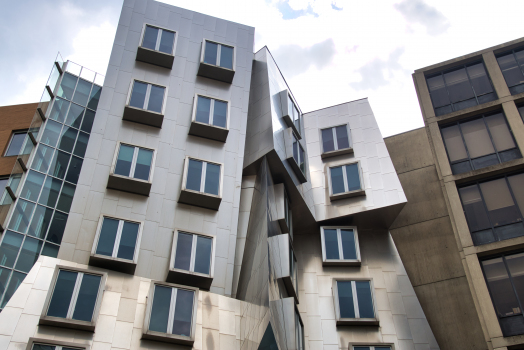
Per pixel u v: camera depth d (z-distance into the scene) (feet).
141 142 88.58
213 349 68.39
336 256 95.14
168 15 108.58
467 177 97.86
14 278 78.33
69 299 65.31
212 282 77.41
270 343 64.34
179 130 92.58
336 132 114.11
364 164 106.01
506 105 104.22
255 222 86.17
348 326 85.25
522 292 83.10
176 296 70.69
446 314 89.92
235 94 102.17
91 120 106.63
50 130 98.37
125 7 106.32
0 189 98.07
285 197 95.25
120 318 66.54
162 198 83.15
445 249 97.50
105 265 72.13
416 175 110.73
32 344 59.41
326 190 104.37
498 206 93.97
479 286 84.89
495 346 78.48
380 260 95.96
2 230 81.10
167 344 66.33
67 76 108.78
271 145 93.30
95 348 62.34
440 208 103.24
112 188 81.35
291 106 109.81
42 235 85.40
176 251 77.56
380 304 88.38
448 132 107.24
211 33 109.81
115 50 99.40
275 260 79.77
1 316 61.46
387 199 98.22
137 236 76.18
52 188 91.50
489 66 112.16
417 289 94.17
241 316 74.43
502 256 87.71
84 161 82.99
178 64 102.06
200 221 83.10
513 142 100.73
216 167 89.25
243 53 109.50
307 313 87.35
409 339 83.25
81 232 75.05
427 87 115.24
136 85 94.89
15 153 105.09
